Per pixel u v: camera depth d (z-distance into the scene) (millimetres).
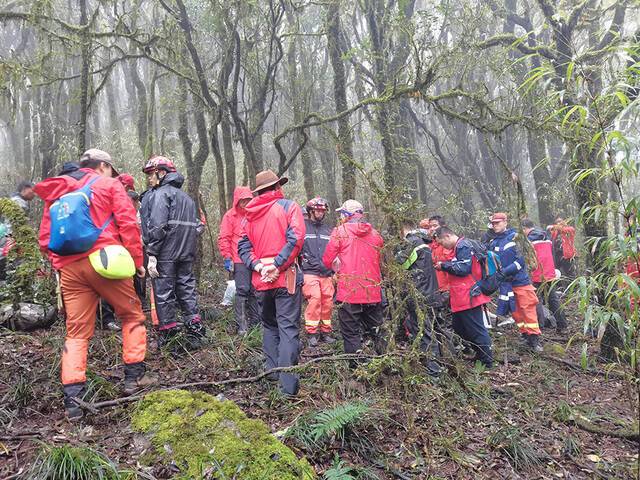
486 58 8852
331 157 12266
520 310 6184
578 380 5137
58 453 2600
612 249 2844
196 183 8320
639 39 5023
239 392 3926
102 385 3611
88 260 3307
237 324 5809
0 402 3398
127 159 13656
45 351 4438
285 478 2598
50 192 3379
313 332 5746
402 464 3131
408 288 4270
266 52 9625
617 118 2607
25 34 14094
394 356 3932
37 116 14109
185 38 7711
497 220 6277
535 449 3500
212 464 2648
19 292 4883
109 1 7926
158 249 4809
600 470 3326
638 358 2730
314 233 5938
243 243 4078
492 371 5207
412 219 4676
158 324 4883
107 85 17000
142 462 2717
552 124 5551
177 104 8383
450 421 3744
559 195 10797
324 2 7844
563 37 6035
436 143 14219
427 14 7434
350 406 3234
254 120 9484
